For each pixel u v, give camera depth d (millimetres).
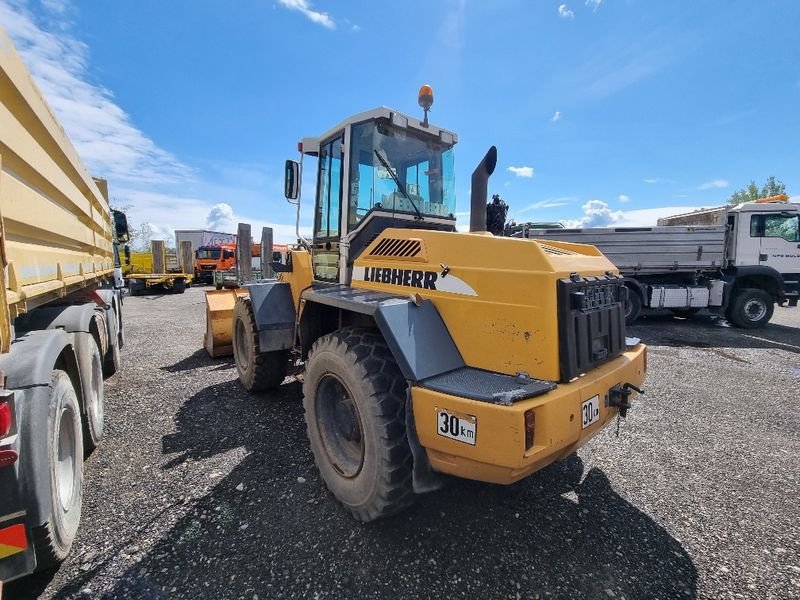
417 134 3346
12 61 1644
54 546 1775
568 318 1943
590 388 1979
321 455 2531
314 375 2596
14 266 1679
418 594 1772
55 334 2102
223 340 5523
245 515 2279
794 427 3586
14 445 1555
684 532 2203
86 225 3602
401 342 2043
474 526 2227
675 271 9195
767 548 2088
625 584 1842
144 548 2016
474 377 2002
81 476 2205
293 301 3959
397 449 2072
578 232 9125
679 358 6066
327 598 1743
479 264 2162
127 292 15023
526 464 1710
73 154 2854
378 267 2725
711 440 3314
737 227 9008
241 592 1766
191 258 20734
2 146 1543
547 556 2010
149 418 3564
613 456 3033
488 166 2818
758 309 8867
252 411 3727
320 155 3697
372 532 2162
